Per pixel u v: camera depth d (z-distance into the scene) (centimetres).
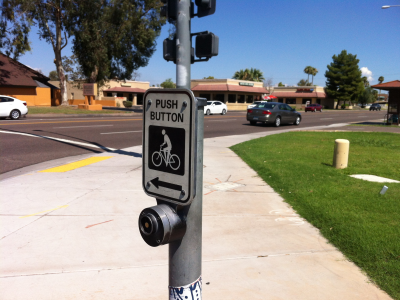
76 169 815
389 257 358
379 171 793
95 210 523
